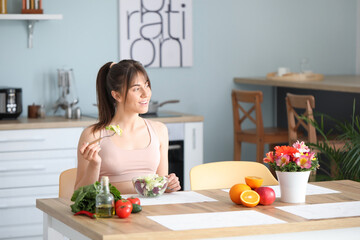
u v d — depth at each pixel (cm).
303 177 224
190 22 522
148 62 511
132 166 265
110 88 262
